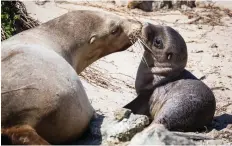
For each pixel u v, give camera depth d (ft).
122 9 67.26
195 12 68.49
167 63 41.96
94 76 48.83
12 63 34.01
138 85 42.91
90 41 40.68
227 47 58.18
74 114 34.73
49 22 40.16
